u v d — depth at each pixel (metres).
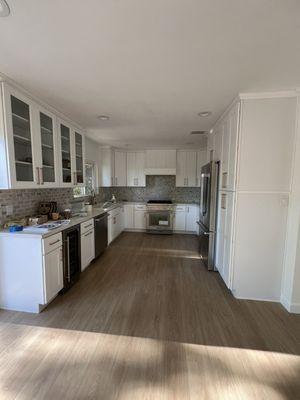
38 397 1.36
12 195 2.50
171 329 2.01
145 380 1.48
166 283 2.95
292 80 1.95
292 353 1.74
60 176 2.88
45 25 1.25
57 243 2.42
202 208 3.92
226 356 1.70
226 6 1.11
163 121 3.23
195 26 1.26
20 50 1.50
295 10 1.13
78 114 2.90
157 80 1.95
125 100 2.41
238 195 2.40
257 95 2.24
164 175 6.12
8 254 2.21
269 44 1.42
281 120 2.26
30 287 2.22
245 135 2.31
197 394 1.39
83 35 1.34
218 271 3.30
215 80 1.95
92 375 1.51
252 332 1.98
